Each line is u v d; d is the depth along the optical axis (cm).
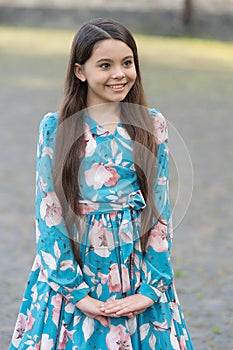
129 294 338
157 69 2161
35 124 1421
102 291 336
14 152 1195
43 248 336
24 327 355
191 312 571
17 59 2311
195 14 2927
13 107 1589
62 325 338
